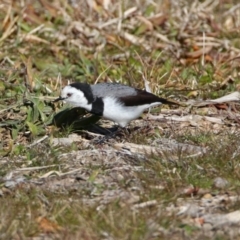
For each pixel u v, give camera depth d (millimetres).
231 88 14516
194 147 11664
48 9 17797
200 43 16766
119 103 11812
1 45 16453
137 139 12195
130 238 8773
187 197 10070
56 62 15977
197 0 18672
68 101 11906
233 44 16828
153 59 15977
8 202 9758
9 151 11664
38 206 9711
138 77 14953
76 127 12680
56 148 11727
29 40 16750
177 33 17156
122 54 16109
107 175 10766
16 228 9055
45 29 17141
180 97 14219
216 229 9156
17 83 14391
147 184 10375
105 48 16578
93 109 11875
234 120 13250
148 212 9461
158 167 10789
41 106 12828
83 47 16578
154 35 16969
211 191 10211
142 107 12023
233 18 18312
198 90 14406
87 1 18000
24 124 12531
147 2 18422
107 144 12203
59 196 10039
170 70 15344
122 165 11086
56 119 12727
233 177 10531
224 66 15602
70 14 17688
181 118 13227
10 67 15312
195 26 17547
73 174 10820
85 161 11289
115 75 15125
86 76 15180
